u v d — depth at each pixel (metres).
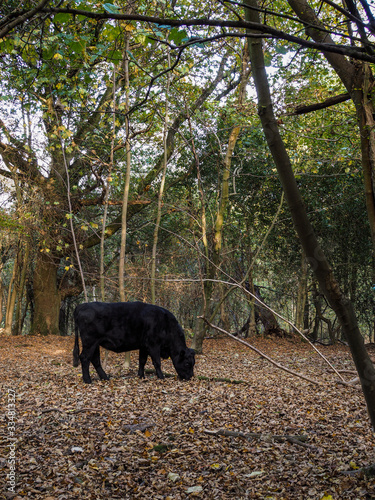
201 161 16.39
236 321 20.12
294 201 2.59
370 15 2.02
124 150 15.34
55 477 4.23
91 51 6.62
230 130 14.01
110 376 9.48
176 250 16.41
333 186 15.88
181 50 2.14
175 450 4.91
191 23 1.86
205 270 13.85
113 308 8.84
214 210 16.98
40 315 17.91
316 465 4.47
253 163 16.30
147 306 9.00
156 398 7.31
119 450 4.92
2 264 18.30
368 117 3.82
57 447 5.01
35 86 10.48
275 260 19.23
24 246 16.75
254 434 5.39
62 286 19.59
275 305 22.25
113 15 1.81
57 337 17.17
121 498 3.88
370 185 3.69
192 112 12.59
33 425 5.82
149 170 17.69
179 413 6.41
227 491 3.99
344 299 2.70
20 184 14.93
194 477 4.29
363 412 6.50
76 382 8.71
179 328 9.12
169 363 11.33
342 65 3.98
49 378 9.23
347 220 16.84
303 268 17.72
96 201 15.45
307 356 13.61
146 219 18.33
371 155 3.69
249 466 4.52
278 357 13.36
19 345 14.88
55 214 15.13
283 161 2.58
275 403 7.09
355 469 4.25
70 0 2.19
